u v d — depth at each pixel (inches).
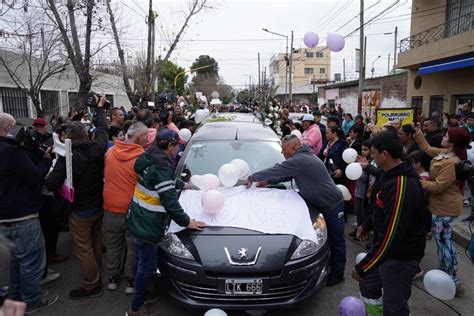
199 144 194.7
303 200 157.0
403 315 105.8
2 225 132.8
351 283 164.9
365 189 204.7
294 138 155.3
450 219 151.0
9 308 50.3
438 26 589.9
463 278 171.2
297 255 130.3
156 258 132.0
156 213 126.2
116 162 147.2
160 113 308.2
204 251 128.5
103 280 169.6
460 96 553.0
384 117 369.1
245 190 162.4
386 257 103.1
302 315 140.2
